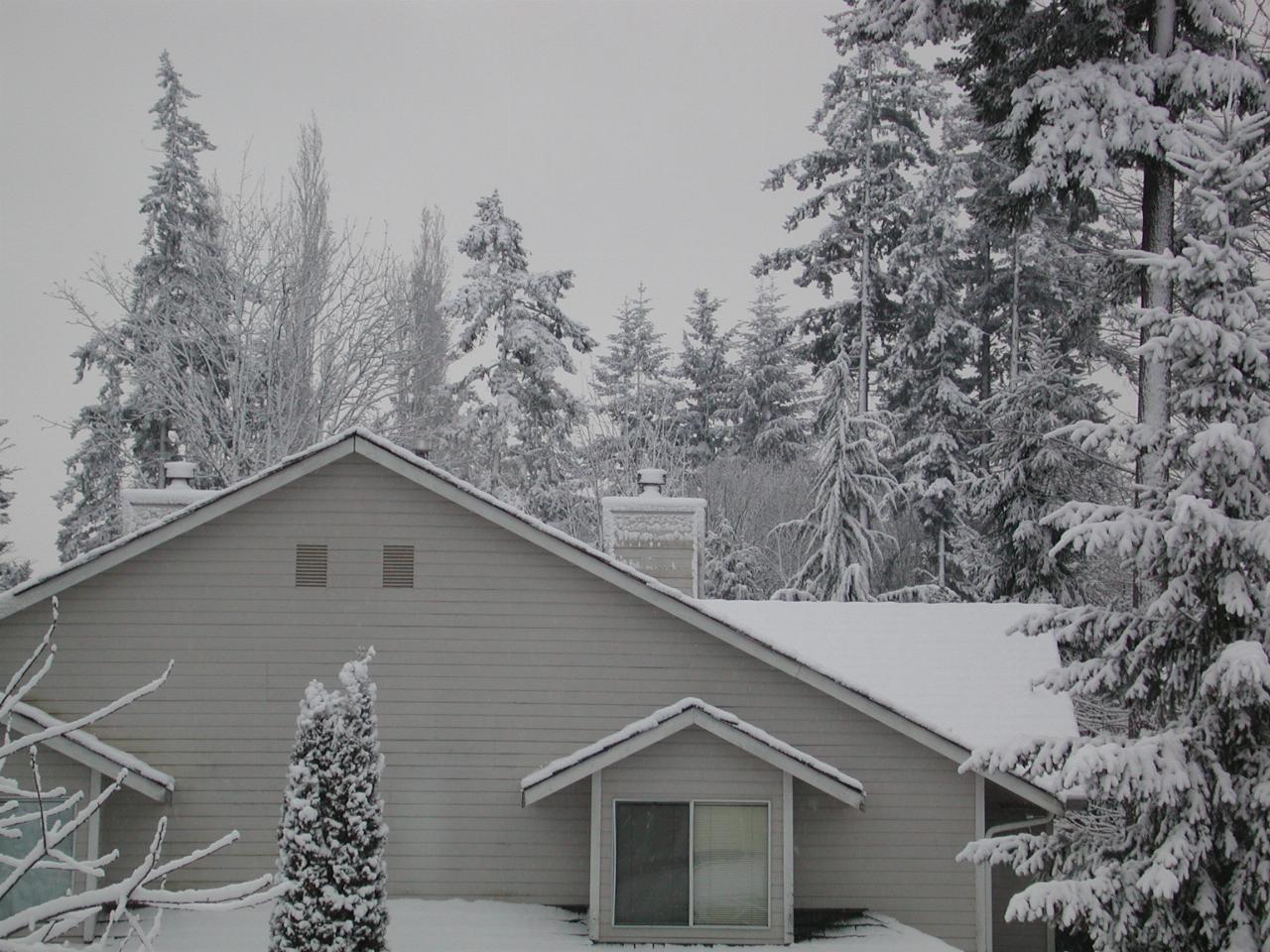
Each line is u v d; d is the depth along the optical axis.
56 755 16.05
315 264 31.86
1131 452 13.65
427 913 15.98
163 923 15.65
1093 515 13.02
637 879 15.52
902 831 16.50
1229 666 11.97
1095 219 23.09
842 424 31.17
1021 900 12.59
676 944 15.30
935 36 21.98
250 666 16.81
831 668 18.17
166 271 33.97
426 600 16.97
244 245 31.80
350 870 13.45
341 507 17.05
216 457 31.30
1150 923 12.50
